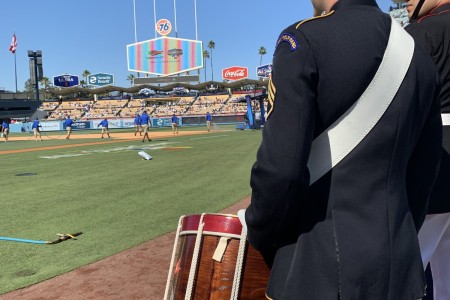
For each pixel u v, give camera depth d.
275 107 1.29
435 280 2.40
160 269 4.18
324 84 1.29
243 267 1.88
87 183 9.36
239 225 1.91
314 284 1.30
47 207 6.94
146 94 77.75
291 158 1.24
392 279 1.29
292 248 1.38
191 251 2.00
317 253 1.31
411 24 2.25
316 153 1.35
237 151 16.47
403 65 1.35
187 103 71.69
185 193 7.92
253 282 1.88
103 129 32.41
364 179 1.32
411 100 1.37
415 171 1.53
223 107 68.38
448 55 2.05
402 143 1.36
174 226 5.68
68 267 4.27
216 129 44.03
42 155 17.20
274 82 1.33
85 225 5.80
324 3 1.54
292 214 1.31
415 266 1.36
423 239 2.11
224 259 1.90
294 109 1.26
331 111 1.31
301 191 1.27
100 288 3.76
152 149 18.52
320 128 1.34
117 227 5.68
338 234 1.29
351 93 1.29
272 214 1.29
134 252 4.68
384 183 1.33
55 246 4.92
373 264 1.26
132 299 3.54
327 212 1.33
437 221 2.11
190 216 2.10
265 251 1.56
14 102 74.69
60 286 3.82
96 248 4.84
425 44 2.10
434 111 1.54
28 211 6.67
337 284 1.28
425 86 1.44
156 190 8.30
